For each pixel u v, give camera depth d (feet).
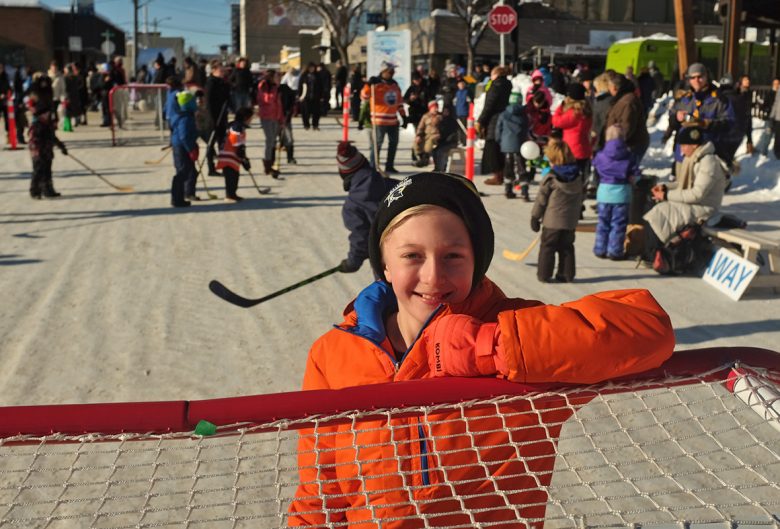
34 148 39.04
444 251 4.36
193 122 36.99
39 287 22.88
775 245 21.72
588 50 122.11
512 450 4.44
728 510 9.64
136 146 66.28
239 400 3.83
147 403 3.79
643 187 26.78
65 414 3.69
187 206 37.09
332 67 146.20
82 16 208.13
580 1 134.21
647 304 3.90
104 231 31.17
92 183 45.14
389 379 4.65
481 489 4.42
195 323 19.36
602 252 26.68
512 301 4.74
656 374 3.99
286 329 18.88
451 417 4.37
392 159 48.06
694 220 24.20
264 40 298.56
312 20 192.75
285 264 25.57
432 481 4.40
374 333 4.73
